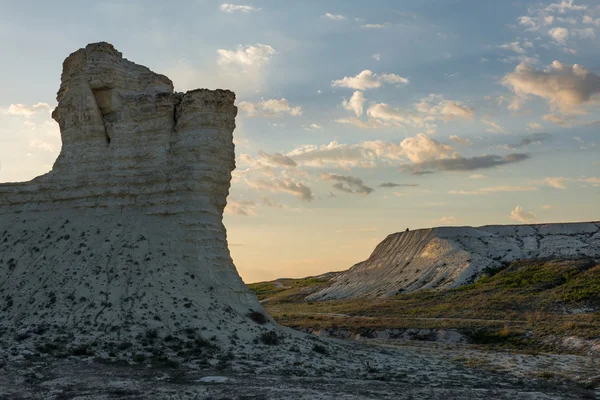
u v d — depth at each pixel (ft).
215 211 136.36
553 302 212.84
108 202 137.59
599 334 149.69
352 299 312.09
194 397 81.05
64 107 144.87
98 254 128.88
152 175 136.67
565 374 111.75
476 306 219.20
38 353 101.60
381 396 85.71
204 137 136.98
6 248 133.90
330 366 109.91
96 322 113.91
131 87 146.61
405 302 251.19
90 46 146.92
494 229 350.84
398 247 375.25
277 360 110.11
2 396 78.69
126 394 81.10
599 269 247.70
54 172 143.13
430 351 143.23
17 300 121.19
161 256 128.47
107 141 143.02
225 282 130.93
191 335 114.01
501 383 102.94
